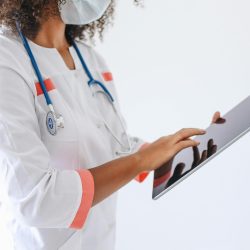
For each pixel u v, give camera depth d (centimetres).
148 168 102
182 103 202
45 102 109
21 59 109
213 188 200
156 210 208
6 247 117
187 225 205
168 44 201
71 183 99
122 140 131
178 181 100
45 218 97
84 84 126
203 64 197
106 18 138
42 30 119
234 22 190
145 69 206
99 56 141
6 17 111
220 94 196
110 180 101
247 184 195
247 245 199
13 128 97
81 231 117
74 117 114
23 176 96
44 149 102
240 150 194
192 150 114
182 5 196
